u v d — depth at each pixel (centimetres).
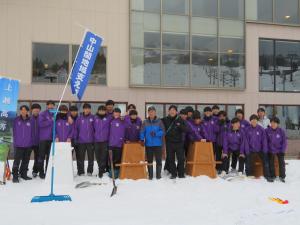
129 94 2041
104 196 910
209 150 1164
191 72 2120
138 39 2059
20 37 1925
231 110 2186
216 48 2167
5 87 1066
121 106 2030
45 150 1104
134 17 2059
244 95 2206
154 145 1110
